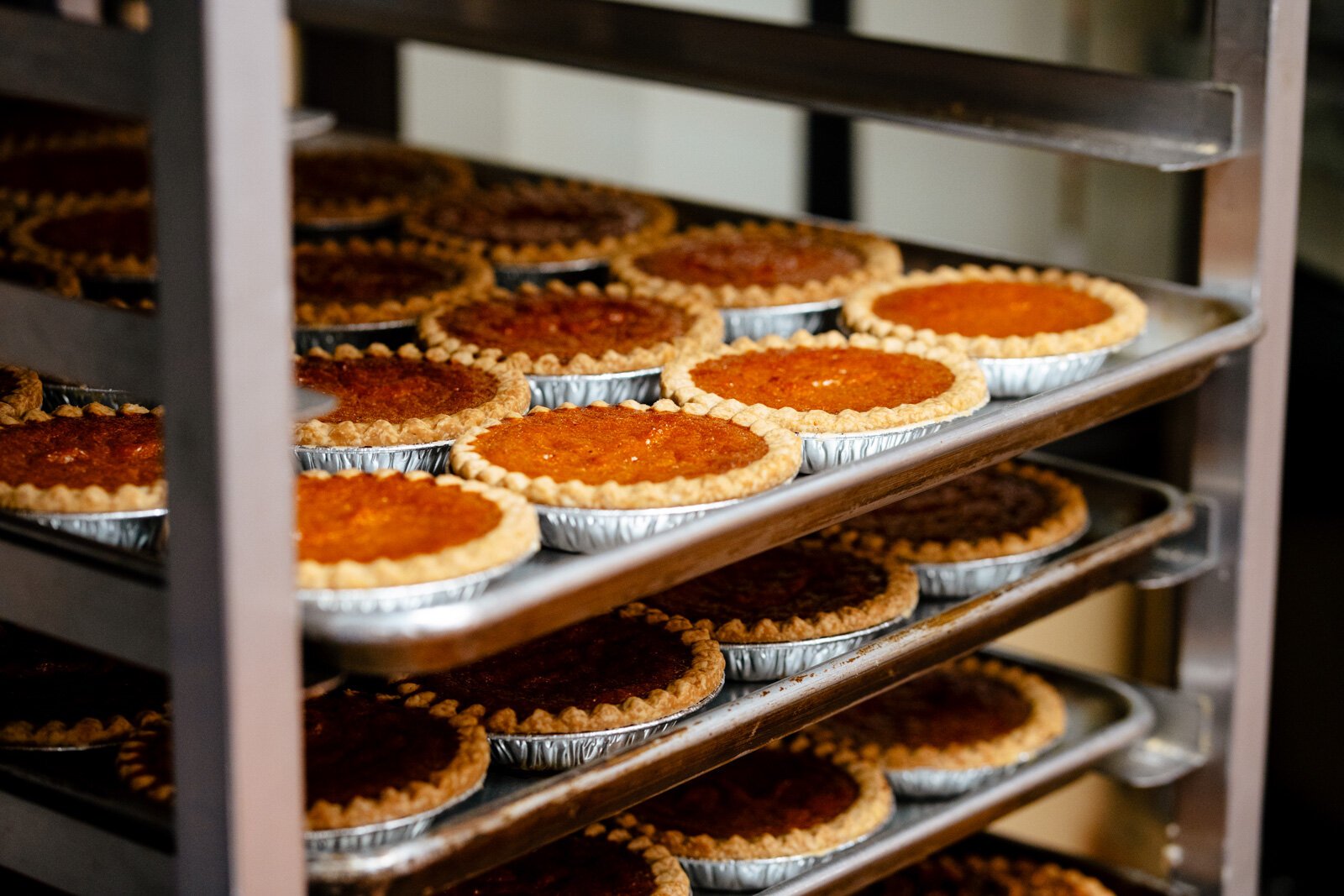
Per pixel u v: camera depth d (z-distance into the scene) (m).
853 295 2.46
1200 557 2.39
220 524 1.29
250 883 1.37
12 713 1.77
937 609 2.22
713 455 1.86
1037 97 2.37
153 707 1.80
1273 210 2.26
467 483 1.73
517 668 1.89
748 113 3.79
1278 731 3.02
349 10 3.08
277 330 1.29
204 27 1.20
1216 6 2.22
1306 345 2.88
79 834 1.60
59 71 1.32
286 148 1.27
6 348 1.46
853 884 2.01
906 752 2.24
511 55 2.88
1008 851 2.56
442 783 1.62
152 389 1.34
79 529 1.63
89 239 2.62
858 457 1.97
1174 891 2.48
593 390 2.16
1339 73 2.79
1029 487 2.49
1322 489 2.89
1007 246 3.52
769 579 2.15
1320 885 2.99
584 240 2.74
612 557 1.51
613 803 1.70
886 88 2.50
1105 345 2.23
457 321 2.34
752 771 2.15
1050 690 2.45
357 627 1.38
